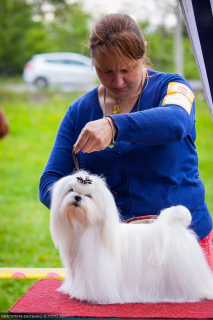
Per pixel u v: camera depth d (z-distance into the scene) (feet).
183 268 6.94
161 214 7.25
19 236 22.16
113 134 6.73
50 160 8.44
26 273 8.93
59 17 68.18
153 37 48.62
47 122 44.88
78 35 67.21
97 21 7.73
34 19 67.92
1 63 65.57
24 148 38.40
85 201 6.68
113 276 6.84
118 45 7.22
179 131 7.16
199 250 7.27
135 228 7.19
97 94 8.59
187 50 47.55
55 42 67.00
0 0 65.41
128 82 7.65
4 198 28.12
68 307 6.69
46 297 7.20
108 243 6.81
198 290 6.98
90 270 6.79
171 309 6.60
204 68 7.68
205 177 29.66
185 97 7.74
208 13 7.57
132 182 8.04
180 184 8.09
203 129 39.55
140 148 7.97
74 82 61.62
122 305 6.78
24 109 48.70
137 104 8.24
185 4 7.55
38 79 61.05
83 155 8.24
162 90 8.09
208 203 24.85
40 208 26.84
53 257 19.49
